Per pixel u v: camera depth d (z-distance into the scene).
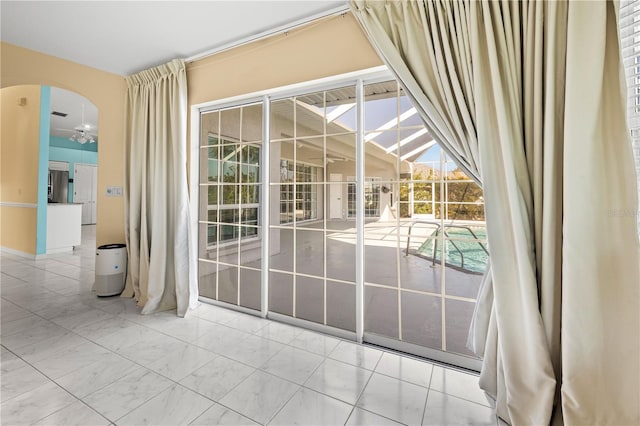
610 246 1.24
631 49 1.34
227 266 2.99
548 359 1.32
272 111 2.72
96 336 2.29
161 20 2.26
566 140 1.28
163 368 1.88
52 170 8.98
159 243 2.85
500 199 1.49
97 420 1.43
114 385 1.70
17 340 2.21
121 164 3.32
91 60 2.91
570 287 1.26
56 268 4.28
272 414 1.50
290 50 2.36
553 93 1.33
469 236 2.13
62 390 1.64
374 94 2.32
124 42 2.58
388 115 2.28
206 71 2.82
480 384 1.63
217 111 2.99
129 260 3.21
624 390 1.21
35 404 1.53
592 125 1.24
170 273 2.92
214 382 1.74
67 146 9.57
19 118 5.18
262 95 2.62
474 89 1.53
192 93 2.92
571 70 1.27
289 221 2.71
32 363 1.90
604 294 1.24
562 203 1.37
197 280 3.11
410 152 2.25
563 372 1.28
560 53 1.36
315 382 1.76
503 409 1.48
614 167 1.25
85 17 2.22
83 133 7.18
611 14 1.28
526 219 1.42
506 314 1.45
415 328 2.31
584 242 1.25
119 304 2.96
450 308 2.45
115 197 3.28
